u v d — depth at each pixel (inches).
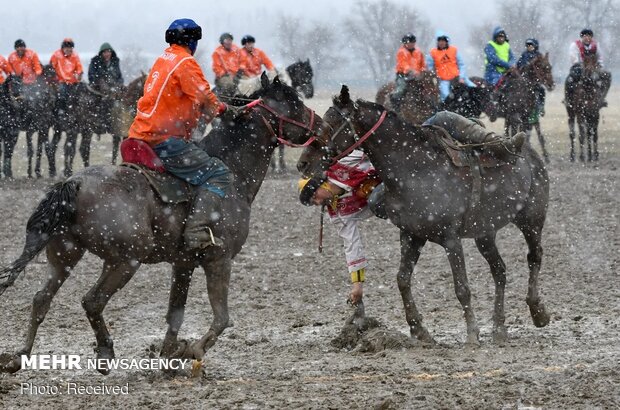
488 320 475.8
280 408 320.2
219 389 350.9
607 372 359.9
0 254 642.2
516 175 436.1
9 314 492.1
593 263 595.5
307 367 386.6
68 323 474.3
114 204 348.5
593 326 454.9
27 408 326.6
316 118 401.1
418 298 521.0
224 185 373.4
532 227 457.4
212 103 370.6
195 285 556.4
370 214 441.4
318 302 518.0
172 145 365.4
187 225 362.6
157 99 364.5
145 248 355.9
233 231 375.9
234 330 462.0
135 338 447.5
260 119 390.0
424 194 407.5
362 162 434.3
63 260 357.7
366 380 359.9
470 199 415.8
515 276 565.6
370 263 610.2
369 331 433.1
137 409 323.9
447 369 374.0
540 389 338.0
